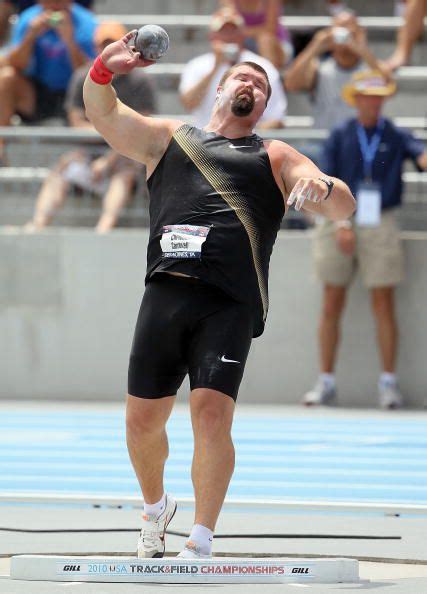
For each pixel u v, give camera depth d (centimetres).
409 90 4634
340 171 3675
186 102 4153
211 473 1445
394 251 3691
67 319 4016
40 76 4450
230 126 1558
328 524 1881
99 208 4062
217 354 1462
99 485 2358
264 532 1797
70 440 3077
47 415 3622
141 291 3969
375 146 3647
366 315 3834
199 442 1450
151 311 1503
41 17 4403
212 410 1449
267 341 3906
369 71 4141
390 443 3003
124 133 1543
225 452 1451
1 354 4059
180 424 3406
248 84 1555
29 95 4459
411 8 4588
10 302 4041
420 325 3819
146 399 1500
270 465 2639
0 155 4078
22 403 3956
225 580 1416
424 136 3906
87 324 4006
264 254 1521
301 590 1372
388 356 3750
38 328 4031
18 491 2275
